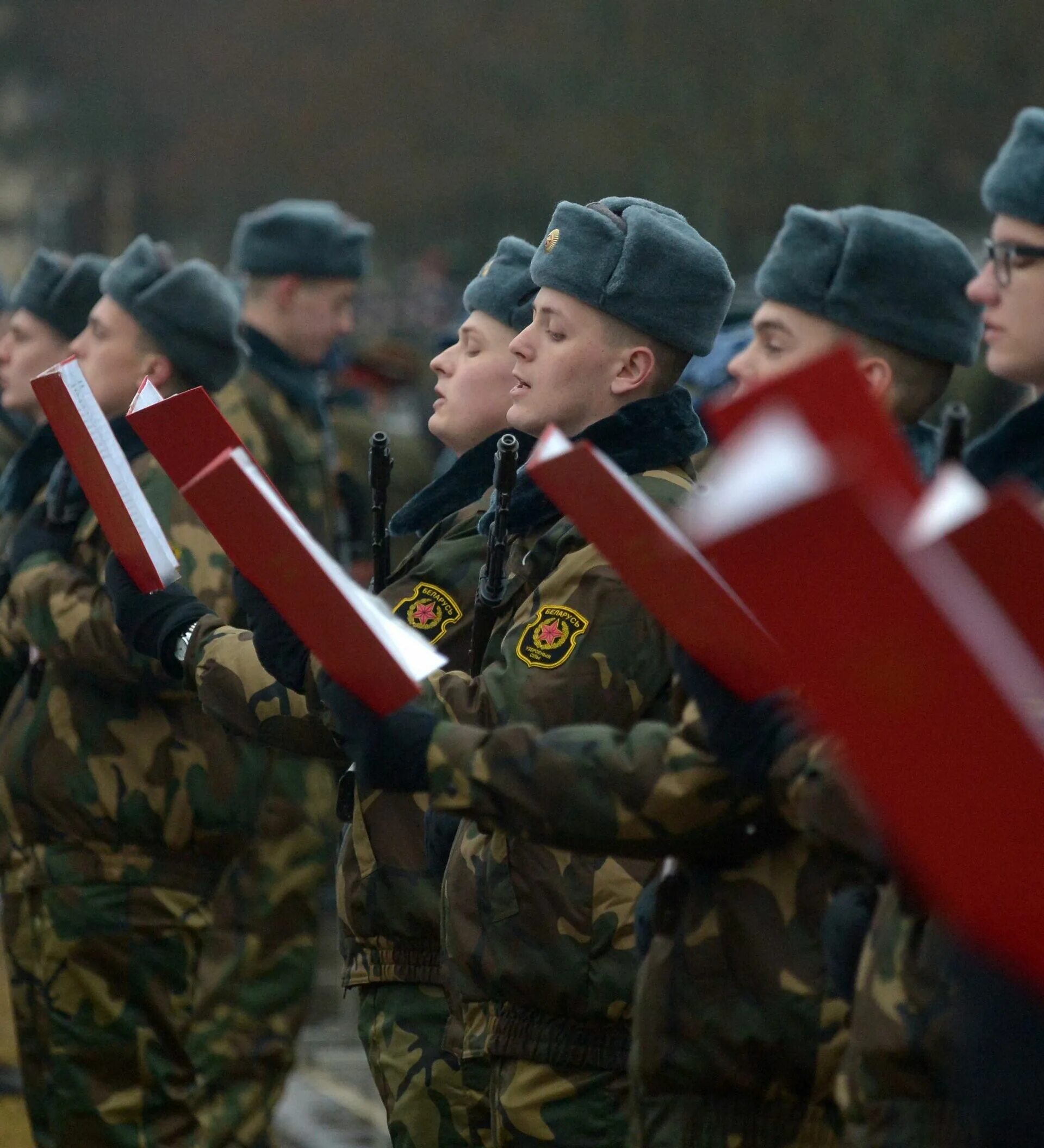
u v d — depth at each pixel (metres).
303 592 7.62
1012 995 6.18
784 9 66.12
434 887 11.20
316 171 85.00
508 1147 9.71
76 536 13.69
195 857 13.87
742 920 7.91
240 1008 15.67
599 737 7.77
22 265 102.56
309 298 17.45
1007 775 5.34
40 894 13.73
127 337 14.70
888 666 5.36
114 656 13.27
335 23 85.50
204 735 13.72
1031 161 8.40
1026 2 63.19
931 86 63.78
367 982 11.51
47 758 13.59
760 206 66.44
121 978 13.66
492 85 78.31
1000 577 5.71
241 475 7.54
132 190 96.00
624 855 7.85
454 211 80.94
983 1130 6.30
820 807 7.07
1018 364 8.52
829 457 5.62
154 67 92.44
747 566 5.48
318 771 16.30
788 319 11.60
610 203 10.25
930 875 5.51
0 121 97.12
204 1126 15.09
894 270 11.38
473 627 10.20
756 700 7.32
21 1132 14.88
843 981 7.53
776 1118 8.01
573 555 9.29
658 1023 8.08
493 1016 9.76
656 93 69.12
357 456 20.16
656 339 9.95
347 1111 18.30
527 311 11.48
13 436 19.86
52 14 93.00
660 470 9.84
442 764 7.82
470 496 11.24
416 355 26.88
